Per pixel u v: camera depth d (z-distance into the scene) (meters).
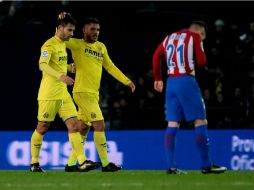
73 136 30.06
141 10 56.62
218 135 41.84
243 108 47.28
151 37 55.00
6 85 54.19
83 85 30.89
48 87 30.20
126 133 41.50
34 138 30.94
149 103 49.06
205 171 28.64
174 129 28.55
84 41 31.12
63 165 40.22
